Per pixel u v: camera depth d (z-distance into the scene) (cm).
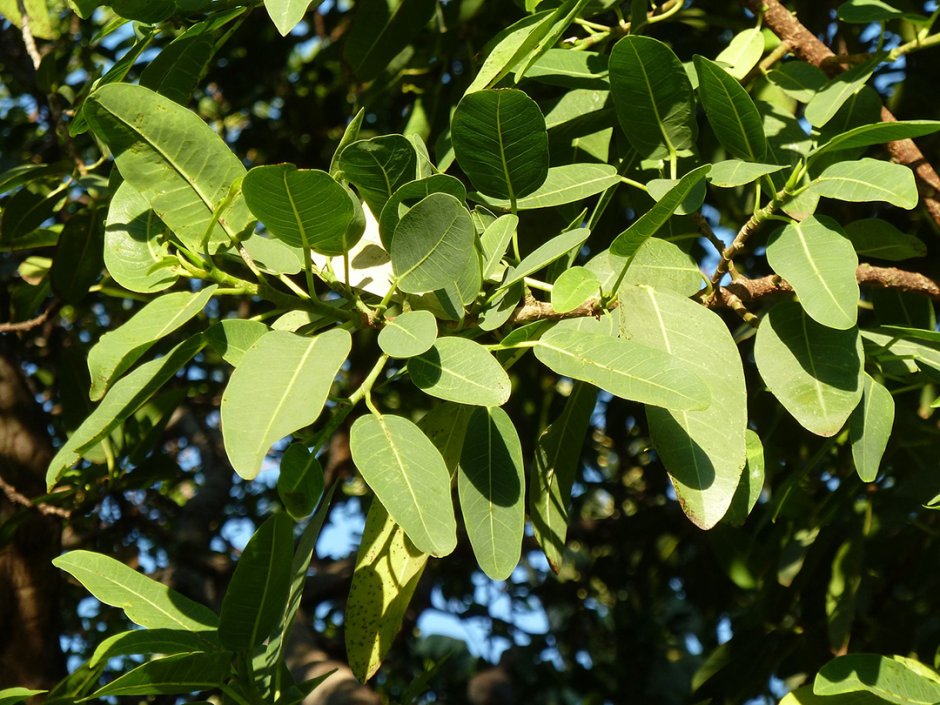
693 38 156
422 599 267
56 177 149
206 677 106
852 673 111
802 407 106
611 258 110
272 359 97
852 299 102
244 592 105
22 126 230
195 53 118
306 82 218
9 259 191
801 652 154
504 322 105
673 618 290
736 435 104
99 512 186
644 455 229
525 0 120
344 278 101
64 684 107
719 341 106
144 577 110
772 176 116
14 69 205
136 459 156
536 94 157
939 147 151
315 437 100
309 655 183
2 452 180
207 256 100
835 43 163
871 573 150
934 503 111
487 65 111
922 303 126
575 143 124
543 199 112
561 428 116
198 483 262
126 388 101
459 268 100
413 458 98
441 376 100
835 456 147
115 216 105
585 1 108
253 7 119
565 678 281
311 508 102
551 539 115
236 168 100
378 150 101
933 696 110
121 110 98
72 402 155
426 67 147
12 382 187
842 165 106
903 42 148
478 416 106
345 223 98
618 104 113
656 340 106
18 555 177
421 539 96
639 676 278
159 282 103
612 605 289
